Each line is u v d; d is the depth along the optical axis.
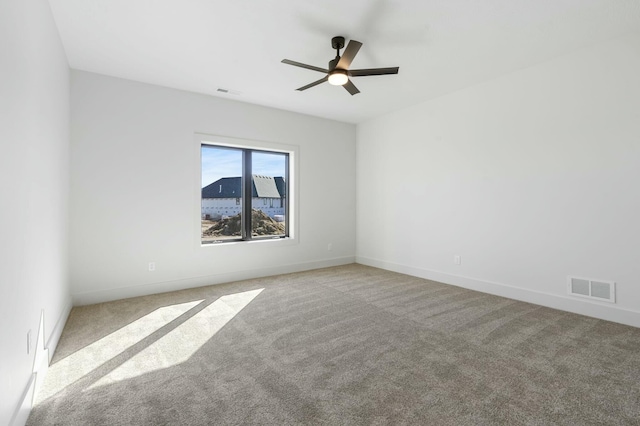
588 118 3.16
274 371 2.16
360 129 5.89
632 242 2.92
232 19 2.65
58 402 1.83
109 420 1.67
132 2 2.43
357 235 5.98
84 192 3.59
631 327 2.88
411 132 4.96
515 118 3.72
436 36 2.93
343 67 2.85
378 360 2.31
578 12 2.57
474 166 4.14
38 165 2.08
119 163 3.79
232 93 4.35
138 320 3.10
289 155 5.33
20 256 1.67
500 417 1.69
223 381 2.04
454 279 4.39
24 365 1.70
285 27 2.78
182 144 4.20
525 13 2.58
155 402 1.83
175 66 3.52
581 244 3.22
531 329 2.85
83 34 2.87
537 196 3.54
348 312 3.31
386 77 3.87
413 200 4.96
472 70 3.67
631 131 2.91
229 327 2.93
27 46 1.83
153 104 4.00
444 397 1.86
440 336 2.71
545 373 2.12
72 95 3.54
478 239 4.12
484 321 3.05
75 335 2.76
